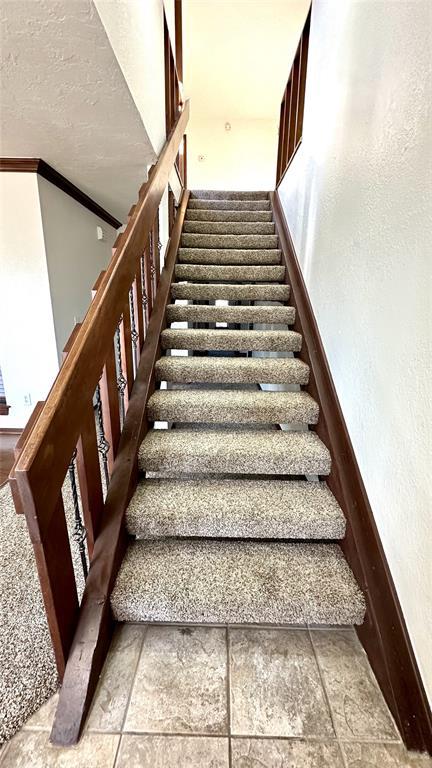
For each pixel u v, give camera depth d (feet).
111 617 3.77
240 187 18.51
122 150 7.22
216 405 5.53
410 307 3.26
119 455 4.74
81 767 2.83
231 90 15.42
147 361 6.01
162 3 7.72
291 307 7.36
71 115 5.85
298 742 3.00
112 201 10.98
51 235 8.75
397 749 2.96
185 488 4.79
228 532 4.34
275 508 4.42
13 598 4.43
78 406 3.38
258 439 5.30
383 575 3.62
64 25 3.99
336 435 4.90
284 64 13.61
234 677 3.47
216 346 6.78
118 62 4.61
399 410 3.42
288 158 9.36
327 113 5.85
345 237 4.91
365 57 4.30
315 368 5.89
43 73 4.78
